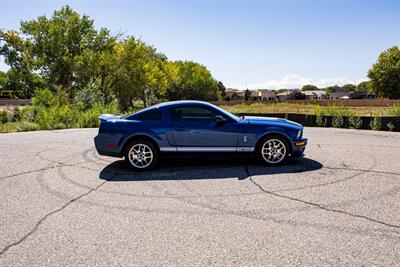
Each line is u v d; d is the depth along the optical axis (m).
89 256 3.03
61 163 7.13
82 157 7.82
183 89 101.50
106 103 25.33
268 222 3.76
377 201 4.40
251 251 3.08
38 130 15.04
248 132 6.43
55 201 4.59
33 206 4.39
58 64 47.84
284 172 6.07
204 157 6.45
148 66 48.94
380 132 12.91
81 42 47.81
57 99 22.95
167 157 6.41
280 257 2.96
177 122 6.35
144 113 6.45
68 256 3.03
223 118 6.36
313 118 15.89
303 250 3.08
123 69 45.50
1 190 5.14
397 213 3.96
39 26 47.34
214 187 5.20
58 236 3.46
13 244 3.28
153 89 57.22
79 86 45.56
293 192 4.86
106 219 3.91
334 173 5.96
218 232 3.51
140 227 3.67
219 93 118.19
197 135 6.34
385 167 6.39
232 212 4.09
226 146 6.42
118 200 4.62
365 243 3.20
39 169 6.57
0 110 19.69
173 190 5.07
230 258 2.96
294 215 3.96
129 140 6.38
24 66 46.19
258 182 5.44
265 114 17.48
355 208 4.15
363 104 44.16
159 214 4.06
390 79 69.44
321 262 2.86
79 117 17.41
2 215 4.07
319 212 4.04
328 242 3.24
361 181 5.39
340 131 13.38
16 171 6.40
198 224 3.74
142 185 5.38
